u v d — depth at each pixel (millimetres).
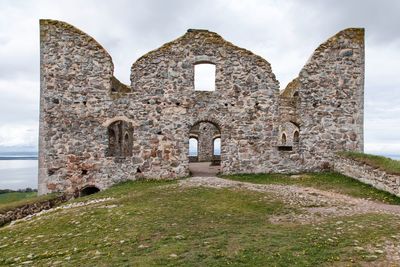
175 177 20406
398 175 14719
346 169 19531
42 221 11539
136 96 20484
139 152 20375
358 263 6824
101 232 9531
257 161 20953
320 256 7215
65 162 19828
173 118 20641
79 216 11430
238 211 11820
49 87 19891
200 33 21062
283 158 21078
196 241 8383
